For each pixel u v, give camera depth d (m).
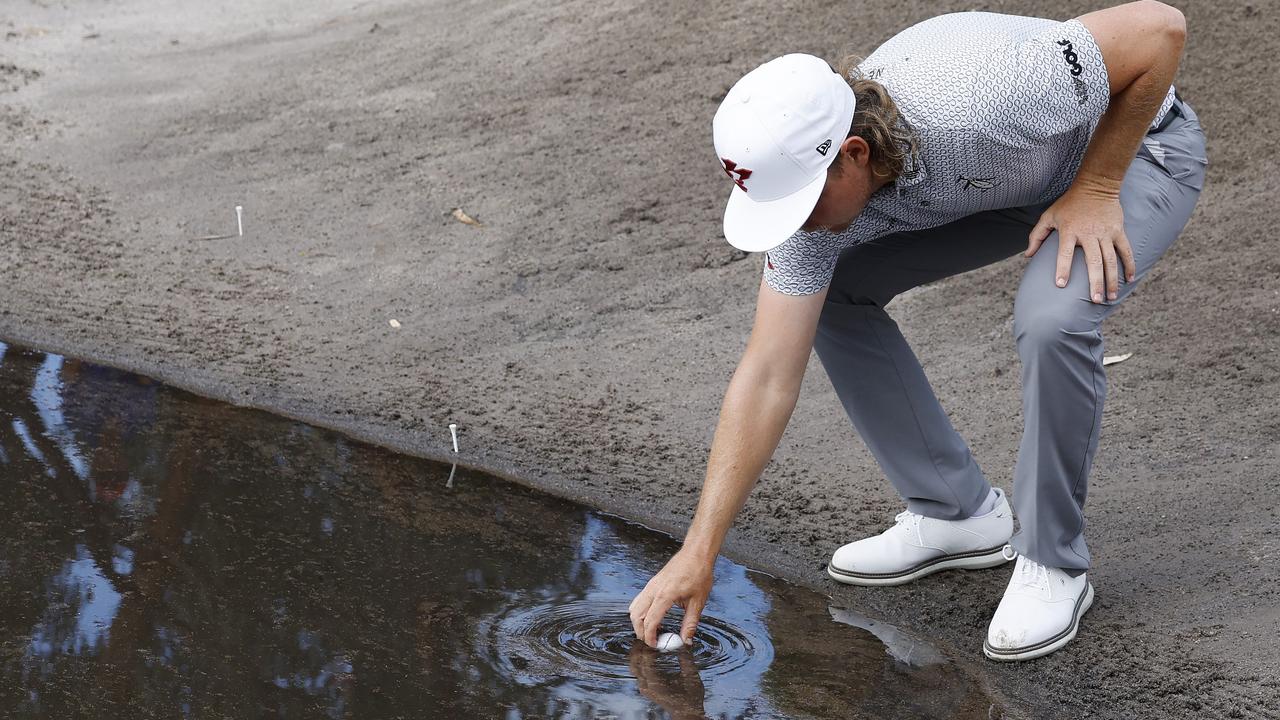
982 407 4.55
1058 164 2.88
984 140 2.68
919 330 5.19
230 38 10.09
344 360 5.23
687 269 5.88
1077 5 6.87
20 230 6.61
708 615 3.41
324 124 7.93
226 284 6.00
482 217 6.54
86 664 3.06
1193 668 3.01
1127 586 3.38
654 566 3.69
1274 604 3.17
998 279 5.42
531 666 3.10
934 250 3.26
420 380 5.04
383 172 7.17
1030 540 3.13
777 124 2.55
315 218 6.70
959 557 3.61
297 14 10.66
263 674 3.03
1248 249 5.11
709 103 7.30
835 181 2.65
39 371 5.08
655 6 8.60
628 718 2.87
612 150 7.05
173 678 3.00
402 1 10.48
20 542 3.70
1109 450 4.11
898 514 3.94
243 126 8.05
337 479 4.25
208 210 6.87
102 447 4.42
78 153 7.79
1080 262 2.90
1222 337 4.63
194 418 4.70
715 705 2.94
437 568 3.64
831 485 4.18
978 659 3.20
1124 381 4.51
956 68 2.69
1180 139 3.07
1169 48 2.74
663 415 4.71
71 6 11.30
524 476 4.31
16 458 4.29
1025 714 2.93
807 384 4.92
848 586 3.60
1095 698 2.98
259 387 4.98
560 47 8.45
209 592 3.45
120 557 3.64
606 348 5.27
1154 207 2.97
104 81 9.16
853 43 7.36
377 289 5.90
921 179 2.73
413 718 2.85
